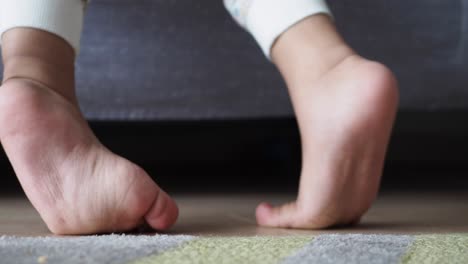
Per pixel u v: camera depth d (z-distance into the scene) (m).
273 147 1.47
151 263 0.50
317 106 0.64
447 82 0.92
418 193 1.00
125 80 0.88
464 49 0.92
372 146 0.63
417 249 0.54
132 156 1.37
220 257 0.51
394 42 0.91
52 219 0.61
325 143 0.63
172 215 0.62
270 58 0.69
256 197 0.96
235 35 0.89
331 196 0.64
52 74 0.63
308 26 0.66
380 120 0.62
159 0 0.88
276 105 0.90
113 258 0.50
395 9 0.91
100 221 0.61
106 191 0.60
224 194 0.99
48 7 0.64
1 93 0.61
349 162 0.63
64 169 0.60
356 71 0.63
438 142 1.41
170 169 1.38
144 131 1.31
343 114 0.63
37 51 0.63
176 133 1.39
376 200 0.91
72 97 0.64
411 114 1.16
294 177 1.27
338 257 0.51
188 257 0.51
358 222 0.69
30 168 0.60
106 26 0.87
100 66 0.87
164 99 0.89
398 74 0.91
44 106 0.61
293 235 0.62
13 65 0.63
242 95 0.90
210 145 1.42
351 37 0.91
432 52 0.92
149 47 0.88
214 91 0.89
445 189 1.06
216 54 0.89
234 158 1.45
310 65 0.65
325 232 0.65
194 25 0.88
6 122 0.60
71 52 0.66
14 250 0.52
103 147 0.62
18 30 0.64
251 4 0.68
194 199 0.92
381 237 0.58
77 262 0.50
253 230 0.66
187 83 0.89
